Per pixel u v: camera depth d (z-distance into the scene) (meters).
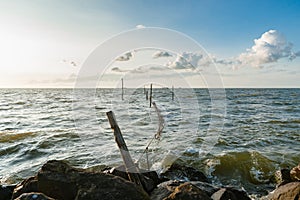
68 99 44.53
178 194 3.59
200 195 3.57
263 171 7.26
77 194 3.33
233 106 27.53
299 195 4.12
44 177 3.69
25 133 12.11
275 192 4.65
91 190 3.33
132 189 3.36
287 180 5.74
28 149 9.58
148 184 4.54
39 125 14.95
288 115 19.53
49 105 29.88
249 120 16.56
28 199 2.94
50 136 11.50
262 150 9.11
